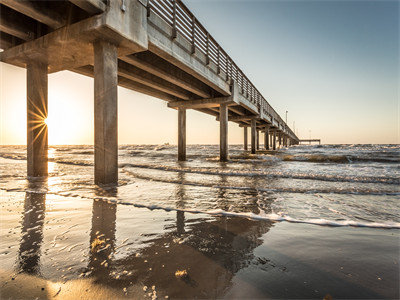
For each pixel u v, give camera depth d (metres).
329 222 2.92
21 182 6.23
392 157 16.72
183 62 9.20
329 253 1.98
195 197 4.48
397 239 2.34
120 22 5.66
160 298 1.31
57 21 5.91
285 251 2.02
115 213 3.26
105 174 5.66
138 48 6.54
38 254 1.88
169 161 16.03
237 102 15.69
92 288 1.40
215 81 12.48
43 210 3.38
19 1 5.11
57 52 6.71
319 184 6.17
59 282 1.46
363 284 1.48
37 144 7.42
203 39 11.05
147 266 1.70
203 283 1.48
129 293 1.35
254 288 1.43
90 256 1.86
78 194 4.61
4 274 1.56
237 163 14.08
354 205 3.91
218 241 2.26
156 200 4.17
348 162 14.73
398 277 1.57
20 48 6.84
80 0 4.88
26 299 1.28
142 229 2.59
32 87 7.29
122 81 11.54
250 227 2.73
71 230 2.51
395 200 4.30
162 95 15.10
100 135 5.71
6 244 2.09
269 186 5.80
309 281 1.52
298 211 3.51
